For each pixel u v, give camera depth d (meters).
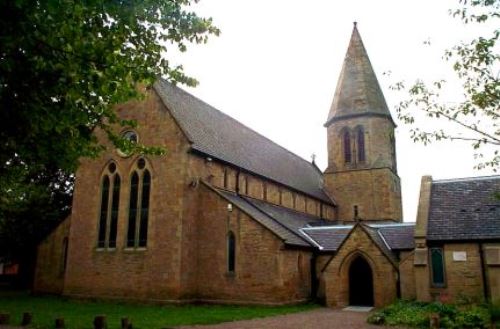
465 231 24.11
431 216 26.00
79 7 9.56
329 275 26.48
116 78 11.40
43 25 9.81
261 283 25.27
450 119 13.28
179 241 25.88
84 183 30.44
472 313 18.02
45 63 10.06
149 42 12.91
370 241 26.00
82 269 28.92
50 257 31.72
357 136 46.50
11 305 25.23
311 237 31.62
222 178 30.03
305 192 41.06
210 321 18.97
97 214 29.41
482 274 23.00
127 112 29.25
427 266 23.62
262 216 28.45
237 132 38.59
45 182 40.22
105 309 23.61
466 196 26.75
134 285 26.77
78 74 10.53
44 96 11.05
